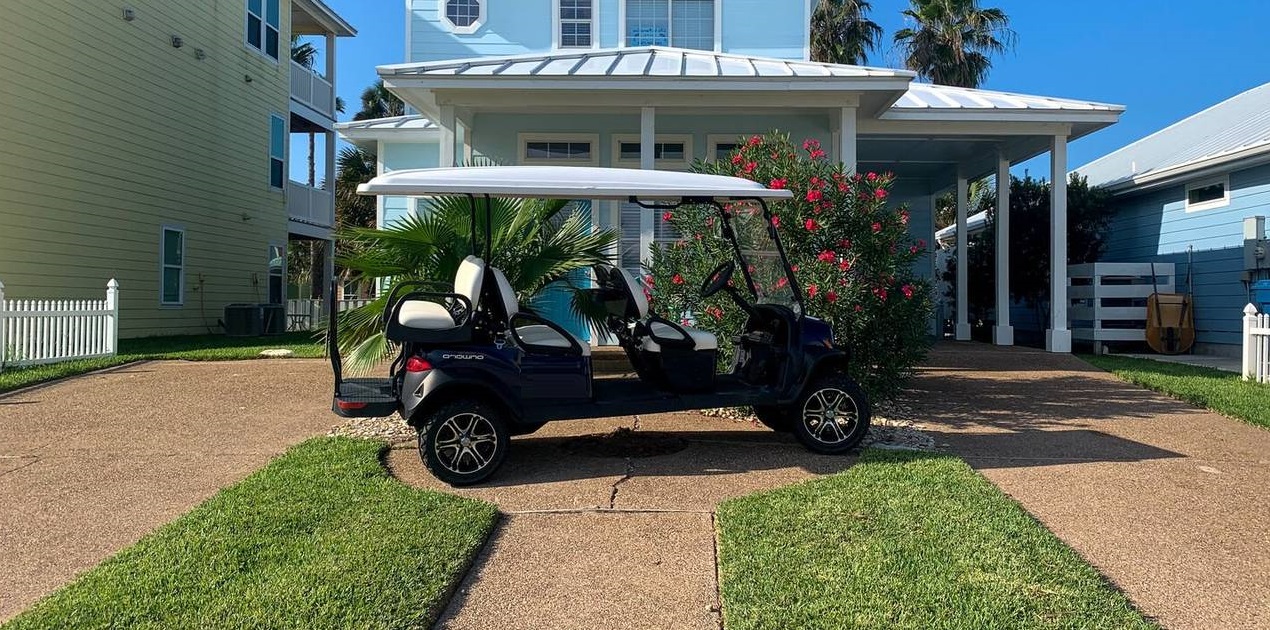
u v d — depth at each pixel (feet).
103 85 39.01
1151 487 14.07
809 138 34.73
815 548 10.56
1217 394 23.09
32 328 27.25
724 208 19.08
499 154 35.22
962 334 46.21
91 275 38.60
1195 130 47.62
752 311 16.89
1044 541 10.77
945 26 72.18
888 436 18.16
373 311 20.10
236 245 50.62
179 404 21.81
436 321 14.15
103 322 30.19
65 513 12.67
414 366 14.17
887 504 12.34
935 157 43.80
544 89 29.19
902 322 20.15
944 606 8.84
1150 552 10.95
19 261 34.71
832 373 16.47
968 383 26.96
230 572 9.77
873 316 19.66
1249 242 33.60
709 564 10.59
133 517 12.51
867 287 19.40
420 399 13.97
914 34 74.23
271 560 10.14
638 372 16.76
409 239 20.43
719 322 19.92
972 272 48.85
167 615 8.63
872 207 19.74
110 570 9.91
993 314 49.14
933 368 30.86
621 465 15.58
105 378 26.17
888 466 14.69
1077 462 15.90
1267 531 11.78
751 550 10.53
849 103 29.99
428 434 13.89
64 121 36.78
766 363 16.30
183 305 45.34
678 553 10.96
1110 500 13.30
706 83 28.91
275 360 31.35
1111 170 49.55
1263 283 32.89
